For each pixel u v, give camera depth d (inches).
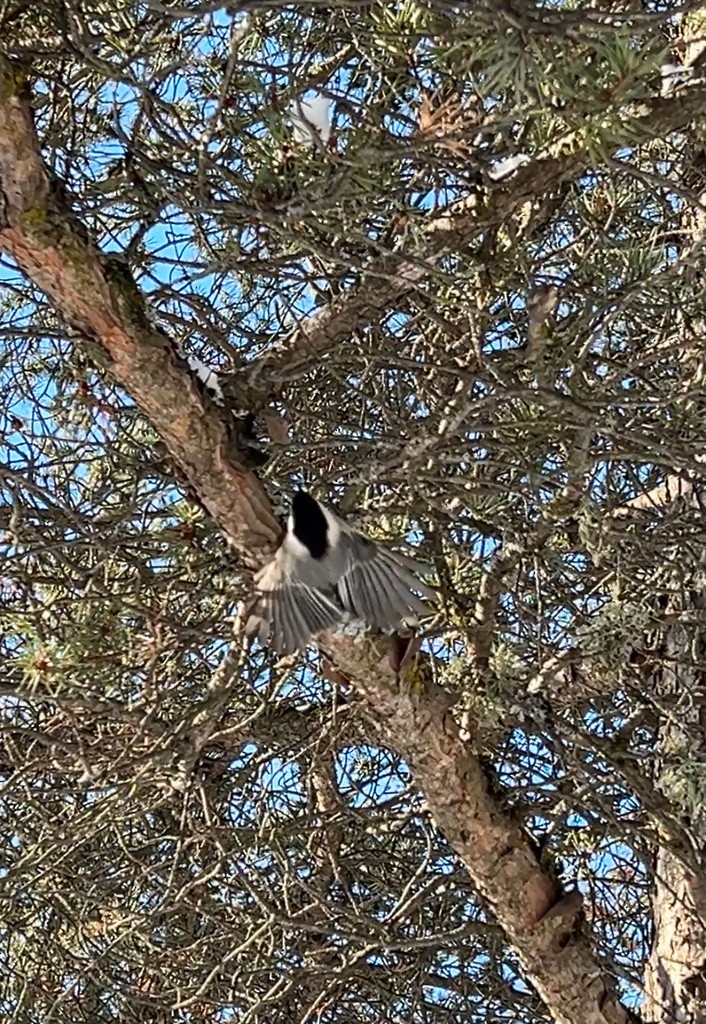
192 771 164.1
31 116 110.7
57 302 121.6
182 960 194.4
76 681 137.3
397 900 214.5
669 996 175.3
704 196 164.7
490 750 190.5
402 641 147.6
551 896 164.2
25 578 152.9
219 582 171.3
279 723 207.8
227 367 169.3
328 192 115.9
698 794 156.6
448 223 134.4
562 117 100.7
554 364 142.2
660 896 184.2
